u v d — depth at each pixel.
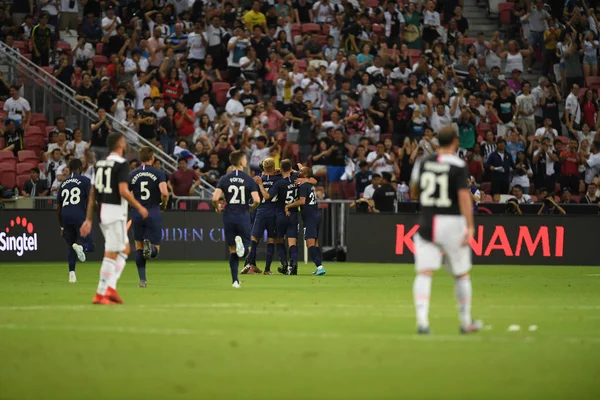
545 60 109.69
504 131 100.38
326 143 89.00
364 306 38.75
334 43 104.12
